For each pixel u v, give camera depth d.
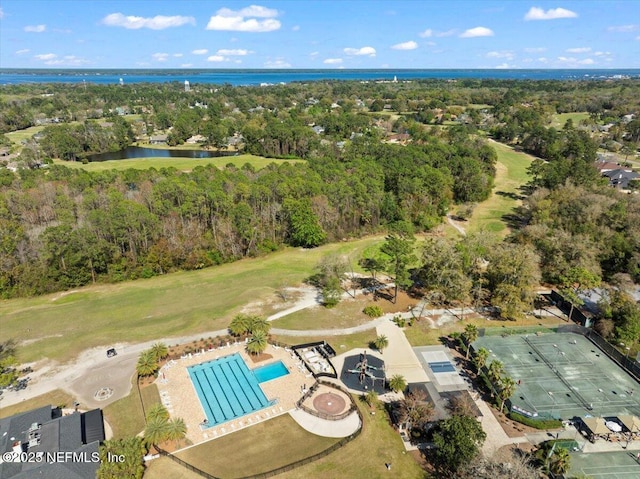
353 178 119.75
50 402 55.69
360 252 103.88
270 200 110.50
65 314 77.00
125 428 51.47
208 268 96.62
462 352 66.50
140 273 91.25
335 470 46.22
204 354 65.69
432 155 147.00
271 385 59.28
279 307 79.12
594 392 57.91
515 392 57.53
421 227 118.75
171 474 45.38
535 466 46.00
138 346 67.69
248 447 48.94
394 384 56.84
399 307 79.38
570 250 83.31
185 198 103.00
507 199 143.62
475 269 84.44
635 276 82.88
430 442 50.25
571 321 75.12
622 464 46.72
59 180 124.00
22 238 87.88
